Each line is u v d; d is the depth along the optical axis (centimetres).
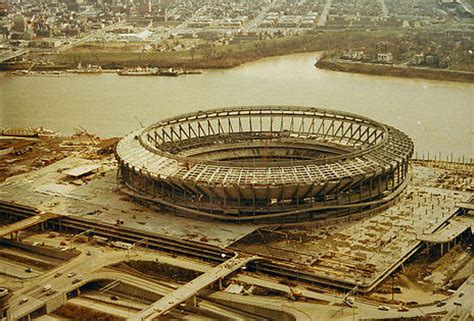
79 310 19900
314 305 19000
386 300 19188
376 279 19962
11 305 19512
